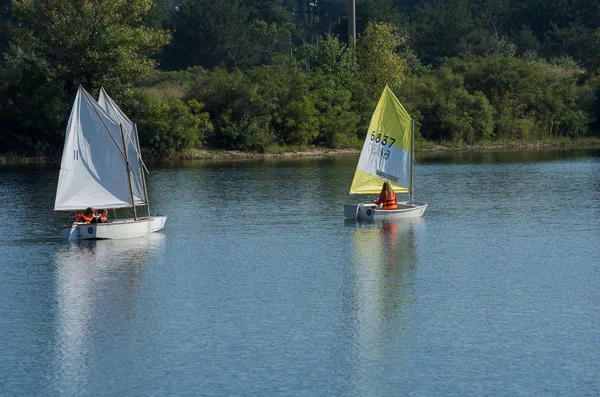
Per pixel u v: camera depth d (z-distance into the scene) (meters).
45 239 101.50
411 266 86.81
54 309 71.31
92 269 85.69
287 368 57.41
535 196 141.50
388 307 71.38
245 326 66.31
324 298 74.31
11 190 149.88
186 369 57.31
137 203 105.31
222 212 123.56
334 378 55.72
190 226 111.12
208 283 79.81
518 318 68.12
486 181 165.12
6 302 73.56
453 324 66.62
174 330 65.38
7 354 60.41
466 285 78.88
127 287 78.50
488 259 90.19
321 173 181.00
